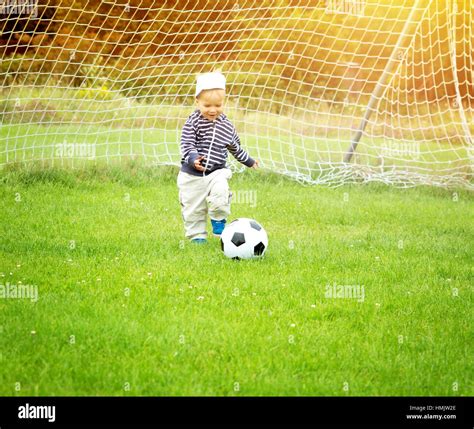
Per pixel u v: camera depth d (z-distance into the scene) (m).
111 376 6.42
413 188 17.56
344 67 29.56
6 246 10.69
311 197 15.95
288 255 10.88
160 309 8.16
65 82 27.17
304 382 6.51
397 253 11.35
